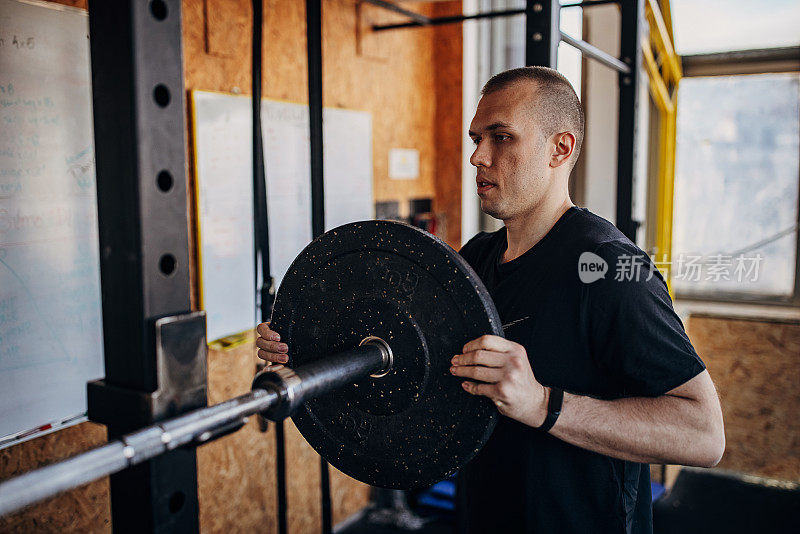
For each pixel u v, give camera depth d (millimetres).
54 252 1710
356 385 1019
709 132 3475
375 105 2914
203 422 671
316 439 1085
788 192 3410
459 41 3242
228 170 2213
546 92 1233
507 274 1284
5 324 1609
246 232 2312
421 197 3301
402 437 999
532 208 1271
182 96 731
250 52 2291
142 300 703
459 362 925
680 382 1104
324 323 1050
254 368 2406
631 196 2000
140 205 690
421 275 950
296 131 2496
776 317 3332
